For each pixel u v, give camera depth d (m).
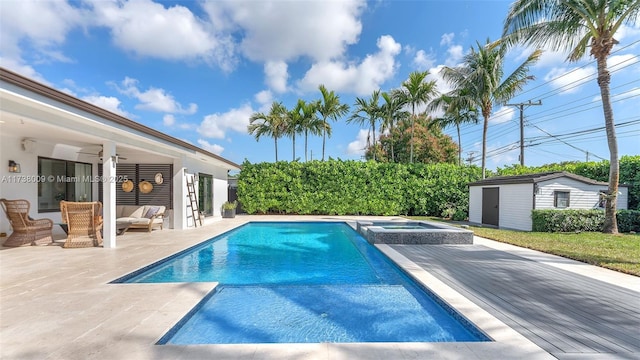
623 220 10.45
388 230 8.58
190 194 11.66
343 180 17.17
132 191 11.55
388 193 17.14
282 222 14.36
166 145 8.67
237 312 3.89
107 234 7.12
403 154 28.12
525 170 16.88
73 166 9.73
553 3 9.40
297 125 21.22
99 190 10.87
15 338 2.74
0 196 7.60
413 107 18.73
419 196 17.17
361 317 3.80
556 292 4.15
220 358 2.43
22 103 4.39
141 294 3.98
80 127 5.91
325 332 3.42
